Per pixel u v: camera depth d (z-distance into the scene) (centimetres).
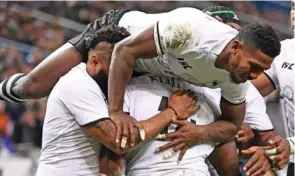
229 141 555
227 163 556
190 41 459
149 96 507
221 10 584
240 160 605
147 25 505
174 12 473
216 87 502
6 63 1352
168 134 499
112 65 472
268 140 570
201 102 525
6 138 1224
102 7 1611
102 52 487
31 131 1252
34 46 1459
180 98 504
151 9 1669
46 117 502
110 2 1627
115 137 466
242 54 452
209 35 459
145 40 465
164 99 508
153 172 497
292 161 621
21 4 1532
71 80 486
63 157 493
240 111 518
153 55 471
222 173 563
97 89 484
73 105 479
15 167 1041
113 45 485
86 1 1596
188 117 509
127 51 469
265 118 595
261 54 448
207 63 467
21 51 1407
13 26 1475
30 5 1541
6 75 1329
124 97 496
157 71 510
